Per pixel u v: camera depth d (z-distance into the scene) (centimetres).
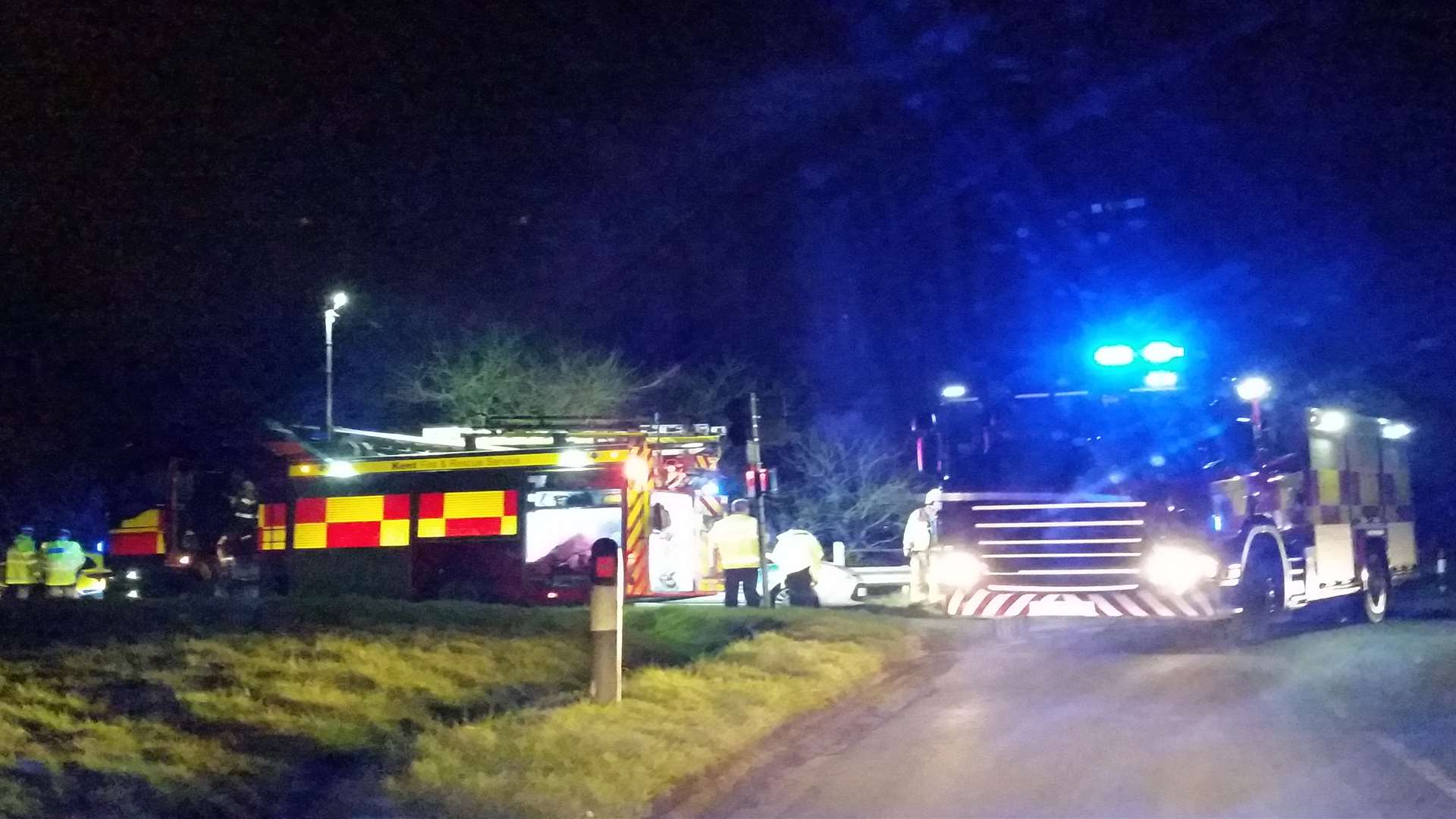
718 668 1201
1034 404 1516
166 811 723
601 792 804
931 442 1546
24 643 1164
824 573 2470
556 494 2020
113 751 824
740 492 2111
